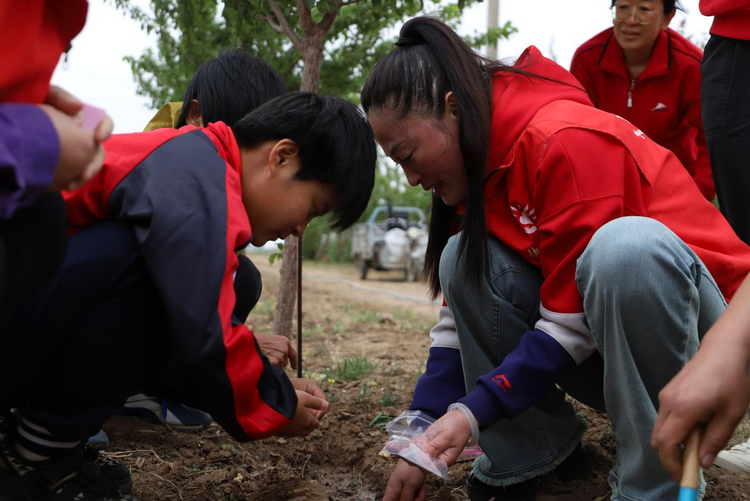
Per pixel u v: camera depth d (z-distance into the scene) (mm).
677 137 3305
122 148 1554
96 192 1513
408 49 1855
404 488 1815
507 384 1661
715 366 1127
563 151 1693
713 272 1737
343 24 3846
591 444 2256
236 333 1463
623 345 1573
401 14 3441
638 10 3023
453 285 1901
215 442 2389
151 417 2318
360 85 4520
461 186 1923
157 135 1597
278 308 3137
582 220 1668
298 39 2963
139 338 1489
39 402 1479
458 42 1853
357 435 2484
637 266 1519
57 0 1189
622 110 3291
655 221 1600
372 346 4332
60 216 1300
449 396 2006
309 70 2957
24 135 1083
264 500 1984
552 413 1975
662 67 3125
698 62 3123
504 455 1919
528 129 1775
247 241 1543
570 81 1976
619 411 1642
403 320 6223
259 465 2260
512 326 1884
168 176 1492
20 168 1056
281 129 1716
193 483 2035
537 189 1737
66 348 1438
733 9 2371
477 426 1661
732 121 2426
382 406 2771
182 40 4344
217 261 1430
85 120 1211
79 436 1502
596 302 1584
